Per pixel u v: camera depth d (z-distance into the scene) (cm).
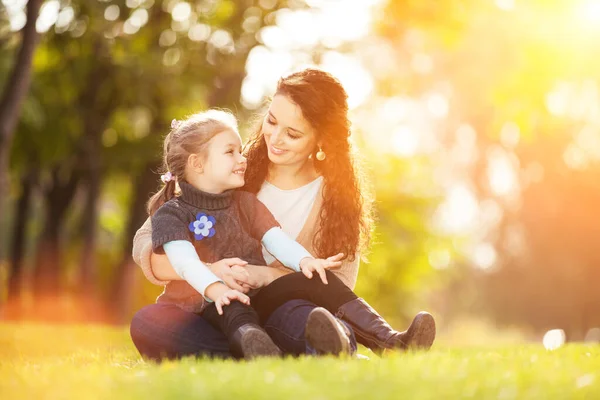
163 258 503
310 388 331
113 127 2145
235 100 2003
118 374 403
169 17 1841
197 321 493
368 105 2455
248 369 373
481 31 1842
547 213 4378
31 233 3366
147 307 506
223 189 519
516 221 4528
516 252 4769
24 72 1400
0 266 2412
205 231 500
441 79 2764
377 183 2684
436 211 2878
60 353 992
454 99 3122
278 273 503
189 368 398
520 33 1800
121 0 1631
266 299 485
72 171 2333
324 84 539
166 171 552
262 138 566
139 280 2778
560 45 1773
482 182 4188
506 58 1816
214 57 1889
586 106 1939
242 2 1945
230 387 334
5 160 1409
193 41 1877
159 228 492
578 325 4634
